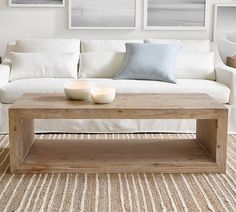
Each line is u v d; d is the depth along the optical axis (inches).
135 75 146.4
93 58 155.6
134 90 134.8
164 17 175.3
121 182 94.0
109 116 95.9
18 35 175.3
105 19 174.6
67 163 99.6
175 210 79.4
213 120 102.0
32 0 172.6
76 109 95.3
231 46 178.2
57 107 96.0
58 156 104.7
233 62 163.9
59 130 135.8
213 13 176.9
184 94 116.3
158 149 111.3
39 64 150.6
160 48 148.8
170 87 135.6
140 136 133.6
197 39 177.9
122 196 86.2
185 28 175.9
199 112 96.7
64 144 115.2
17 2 172.6
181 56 155.3
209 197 86.0
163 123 136.8
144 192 88.4
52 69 150.2
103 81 141.1
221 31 177.6
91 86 108.3
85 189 89.7
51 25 175.0
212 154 104.4
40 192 87.9
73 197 85.4
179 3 174.7
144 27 175.5
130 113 95.9
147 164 100.2
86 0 173.0
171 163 100.8
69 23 173.9
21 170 98.3
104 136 133.4
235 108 137.0
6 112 134.2
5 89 133.8
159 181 94.9
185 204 82.3
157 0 174.1
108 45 160.6
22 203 82.2
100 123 135.8
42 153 107.1
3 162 107.1
